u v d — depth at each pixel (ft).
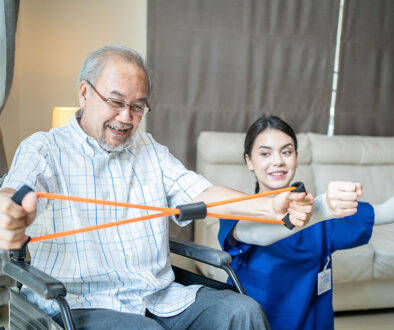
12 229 2.80
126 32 10.59
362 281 8.20
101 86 4.04
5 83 7.95
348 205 3.70
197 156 10.53
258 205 4.27
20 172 3.69
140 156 4.72
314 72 11.63
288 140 5.02
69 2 10.12
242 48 11.07
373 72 12.11
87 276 3.95
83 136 4.25
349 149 10.86
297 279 4.80
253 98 11.34
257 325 3.86
